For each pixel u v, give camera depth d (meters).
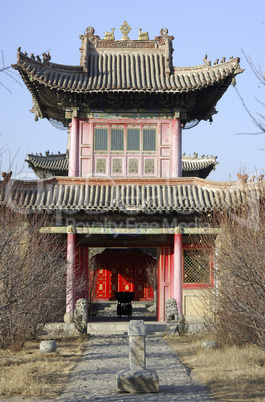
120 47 37.97
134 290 60.50
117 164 35.16
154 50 37.94
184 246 33.06
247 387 16.30
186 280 32.75
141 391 16.06
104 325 32.97
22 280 21.08
